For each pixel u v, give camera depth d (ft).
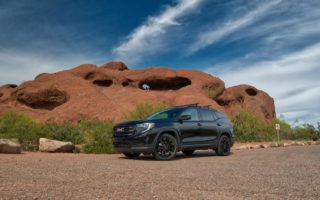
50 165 26.12
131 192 15.83
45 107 108.99
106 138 45.75
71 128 55.36
